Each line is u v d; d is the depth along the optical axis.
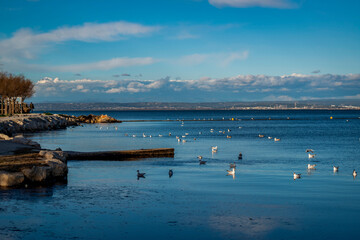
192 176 37.50
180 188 31.14
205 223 21.70
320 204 25.88
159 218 22.61
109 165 44.66
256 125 180.12
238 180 35.16
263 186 32.31
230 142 83.31
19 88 150.00
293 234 20.05
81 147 68.12
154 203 25.97
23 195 27.88
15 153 42.59
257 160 51.34
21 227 20.89
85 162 46.84
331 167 44.91
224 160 51.09
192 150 65.75
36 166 32.25
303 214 23.48
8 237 19.44
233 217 22.88
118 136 99.31
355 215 23.28
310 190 30.55
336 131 129.50
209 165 45.84
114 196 27.94
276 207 25.05
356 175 38.25
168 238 19.48
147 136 100.44
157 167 43.66
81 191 29.58
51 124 126.31
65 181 33.84
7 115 140.12
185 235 19.88
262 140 89.44
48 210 24.08
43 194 28.38
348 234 20.06
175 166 44.69
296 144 78.25
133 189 30.56
